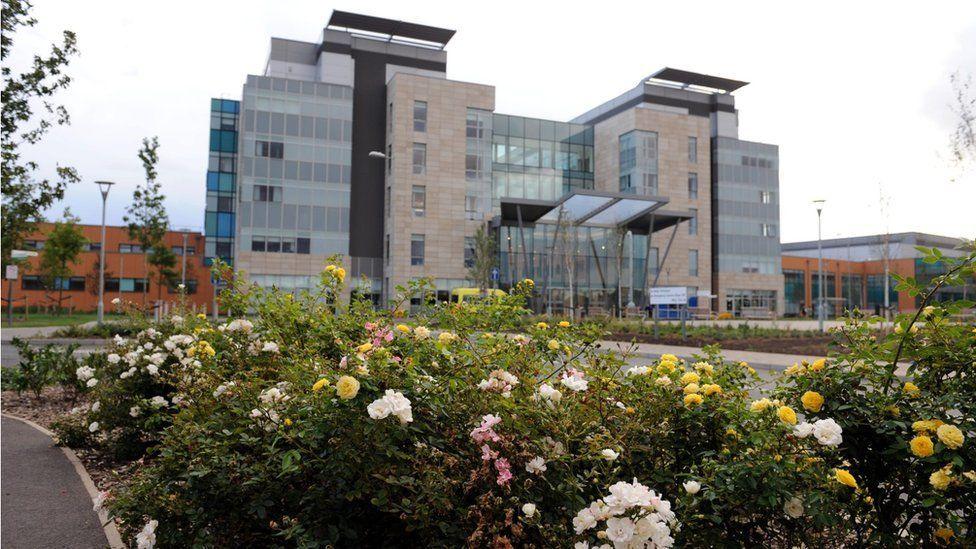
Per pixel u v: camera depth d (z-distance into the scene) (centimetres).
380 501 241
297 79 4956
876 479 286
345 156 4938
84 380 825
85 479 530
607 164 5953
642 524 215
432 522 245
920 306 316
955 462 246
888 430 271
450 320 412
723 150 6275
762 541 276
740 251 6278
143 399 545
